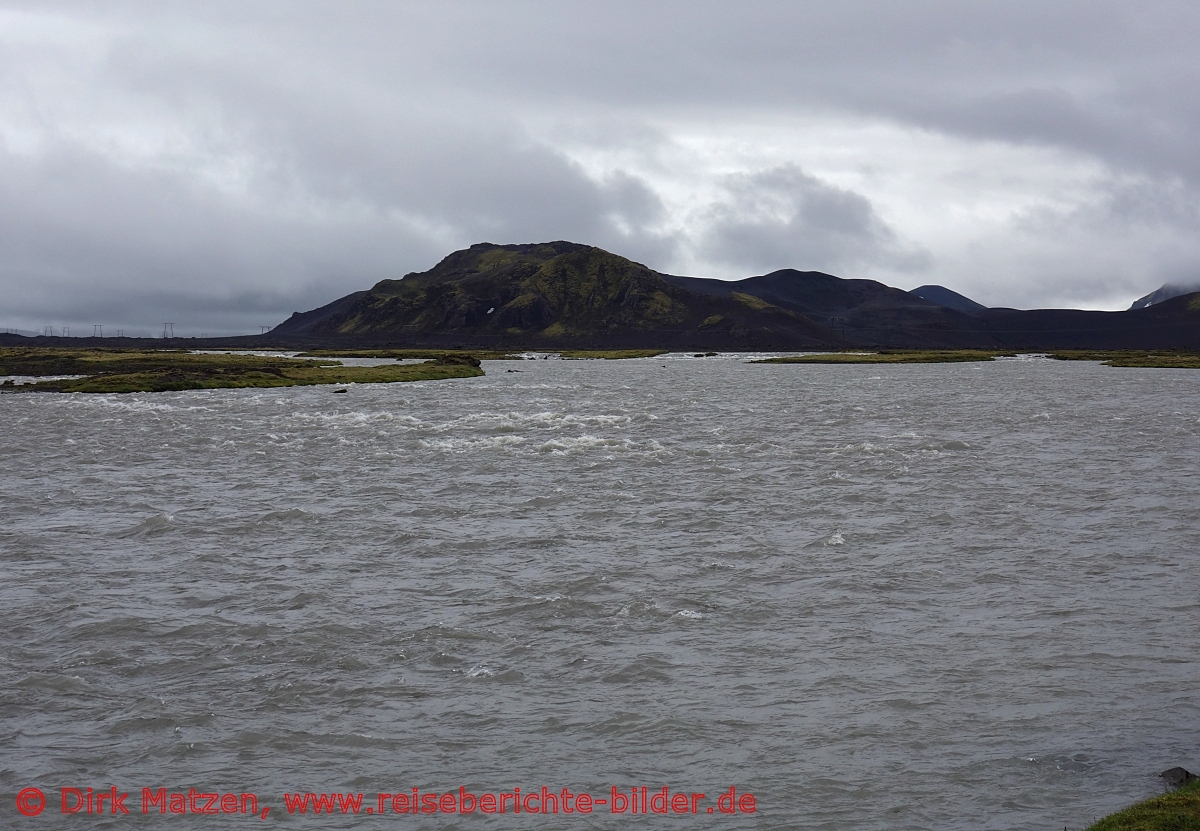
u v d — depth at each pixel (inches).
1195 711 1021.8
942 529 1838.1
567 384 6968.5
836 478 2396.7
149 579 1514.5
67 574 1541.6
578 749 959.6
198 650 1205.7
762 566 1584.6
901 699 1060.5
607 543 1739.7
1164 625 1286.9
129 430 3503.9
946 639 1239.5
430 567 1579.7
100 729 998.4
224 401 4872.0
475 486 2309.3
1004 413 4269.2
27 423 3750.0
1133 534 1793.8
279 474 2500.0
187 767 927.0
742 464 2640.3
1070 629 1273.4
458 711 1038.4
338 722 1014.4
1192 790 796.6
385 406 4648.1
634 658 1177.4
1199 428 3535.9
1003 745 954.1
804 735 981.8
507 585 1475.1
